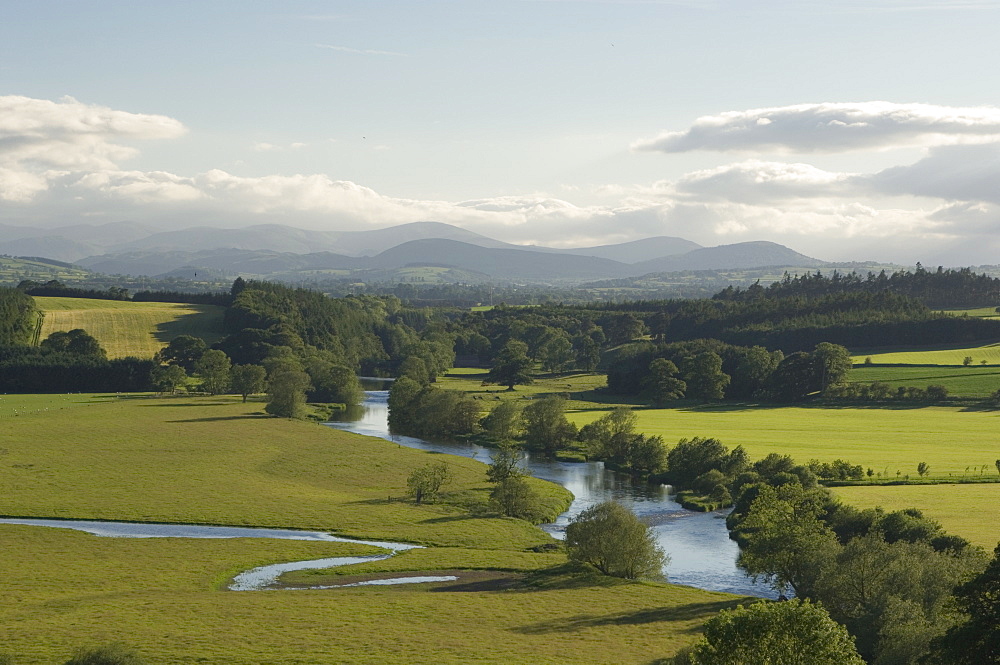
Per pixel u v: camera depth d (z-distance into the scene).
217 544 91.19
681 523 105.25
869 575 63.22
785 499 90.38
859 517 84.56
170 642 59.53
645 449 139.00
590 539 83.56
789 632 40.91
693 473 126.94
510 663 56.03
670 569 85.69
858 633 57.97
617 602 73.19
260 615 67.31
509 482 109.44
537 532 99.50
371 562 85.88
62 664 53.72
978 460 134.88
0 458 134.75
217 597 72.81
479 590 77.00
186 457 140.38
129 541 91.50
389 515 105.31
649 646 60.69
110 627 62.97
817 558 67.06
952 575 62.47
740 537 95.50
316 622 65.69
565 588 77.50
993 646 42.62
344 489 120.81
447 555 88.56
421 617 67.75
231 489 117.69
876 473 124.38
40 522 99.19
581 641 61.88
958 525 89.94
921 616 56.69
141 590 74.94
